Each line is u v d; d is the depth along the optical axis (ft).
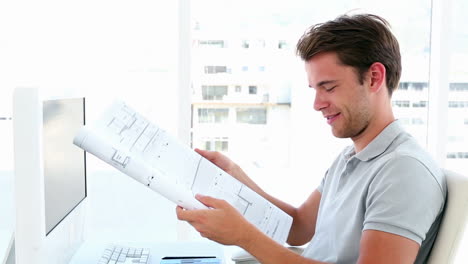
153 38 5.85
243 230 2.88
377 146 3.20
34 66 5.60
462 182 2.85
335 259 3.19
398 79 3.32
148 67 5.89
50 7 5.57
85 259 3.25
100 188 5.76
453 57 6.47
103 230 5.82
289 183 6.51
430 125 6.58
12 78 5.56
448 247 2.82
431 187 2.82
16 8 5.50
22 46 5.55
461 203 2.81
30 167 2.29
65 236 2.99
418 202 2.73
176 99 6.00
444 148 6.44
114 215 5.83
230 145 6.45
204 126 6.37
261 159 6.49
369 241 2.72
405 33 6.45
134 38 5.81
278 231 3.56
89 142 2.51
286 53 6.31
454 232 2.81
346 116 3.17
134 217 5.87
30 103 2.26
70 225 3.14
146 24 5.81
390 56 3.19
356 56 3.06
